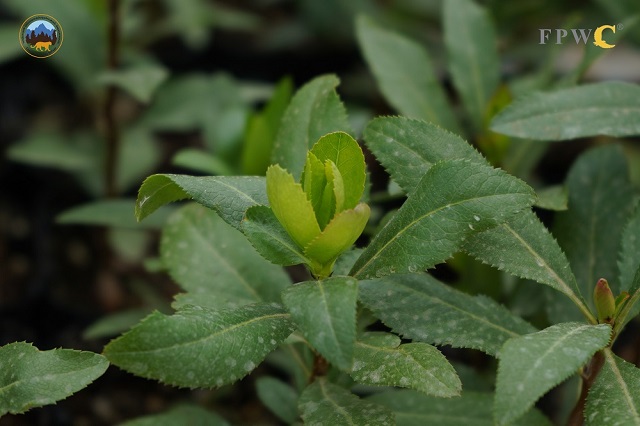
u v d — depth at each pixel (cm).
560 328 47
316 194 48
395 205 72
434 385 46
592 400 47
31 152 73
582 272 55
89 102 87
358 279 48
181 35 95
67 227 82
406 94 62
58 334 73
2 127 86
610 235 56
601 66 86
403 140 50
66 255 80
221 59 96
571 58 84
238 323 47
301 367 54
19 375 47
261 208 48
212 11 87
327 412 49
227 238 55
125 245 76
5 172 83
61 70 77
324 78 53
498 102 61
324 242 47
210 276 55
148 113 78
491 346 50
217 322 47
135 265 80
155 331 46
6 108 87
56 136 77
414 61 63
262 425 67
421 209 48
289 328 48
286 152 53
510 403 44
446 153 50
